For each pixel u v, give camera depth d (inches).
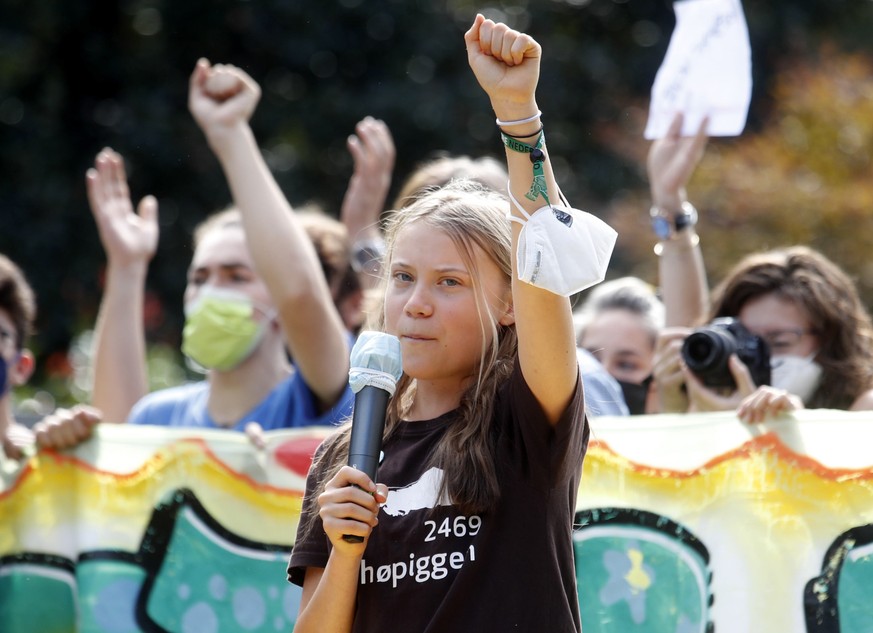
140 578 460.4
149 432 469.7
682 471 428.5
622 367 550.6
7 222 1299.2
